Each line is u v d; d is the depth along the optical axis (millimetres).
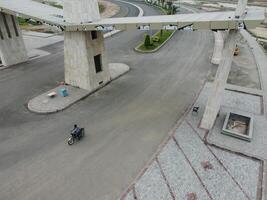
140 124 16984
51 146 14867
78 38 19438
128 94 21234
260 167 12953
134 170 12961
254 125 16359
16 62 28438
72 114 18281
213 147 14453
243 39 38250
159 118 17641
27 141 15352
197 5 72062
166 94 21141
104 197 11414
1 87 22734
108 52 32812
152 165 13180
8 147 14828
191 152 14062
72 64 21266
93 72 21219
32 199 11398
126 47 35000
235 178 12266
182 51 32938
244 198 11195
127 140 15359
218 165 13086
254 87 22094
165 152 14109
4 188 11969
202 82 23359
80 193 11656
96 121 17391
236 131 15805
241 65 27469
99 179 12445
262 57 30078
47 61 29312
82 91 21406
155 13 60750
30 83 23547
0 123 17297
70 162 13602
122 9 67625
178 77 24578
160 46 34844
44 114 18312
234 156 13719
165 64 28250
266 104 19141
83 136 15695
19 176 12680
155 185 11930
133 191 11641
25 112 18625
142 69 26875
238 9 12695
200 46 35000
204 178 12289
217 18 13883
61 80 24094
